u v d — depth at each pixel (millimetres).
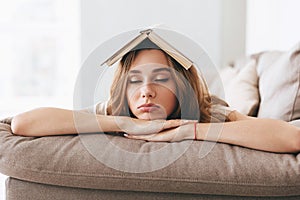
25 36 3344
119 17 3125
